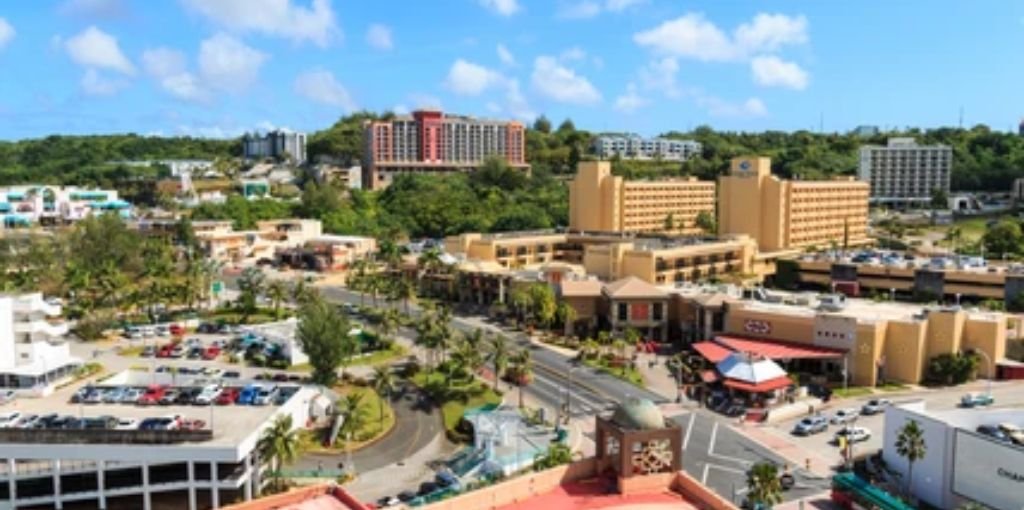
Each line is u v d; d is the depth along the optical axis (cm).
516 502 6238
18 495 10269
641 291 18600
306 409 13162
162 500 10469
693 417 13662
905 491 10769
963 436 10106
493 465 11181
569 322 18700
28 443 10175
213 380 14412
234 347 17575
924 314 15900
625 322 18450
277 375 15438
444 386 15038
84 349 17450
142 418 11600
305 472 11481
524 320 19862
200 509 10406
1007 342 16025
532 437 12331
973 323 15725
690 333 18088
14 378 13475
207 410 11969
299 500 6219
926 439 10569
